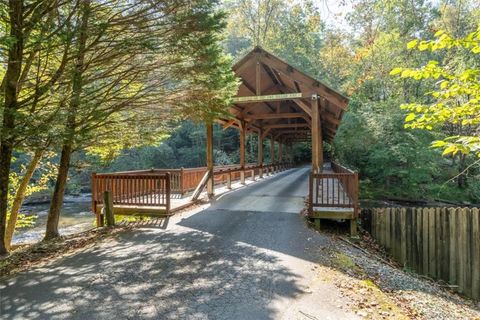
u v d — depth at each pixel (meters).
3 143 5.37
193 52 6.38
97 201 8.46
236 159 33.41
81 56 5.95
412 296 4.37
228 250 5.33
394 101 19.97
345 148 22.38
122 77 6.46
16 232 12.68
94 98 6.09
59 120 5.30
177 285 3.96
